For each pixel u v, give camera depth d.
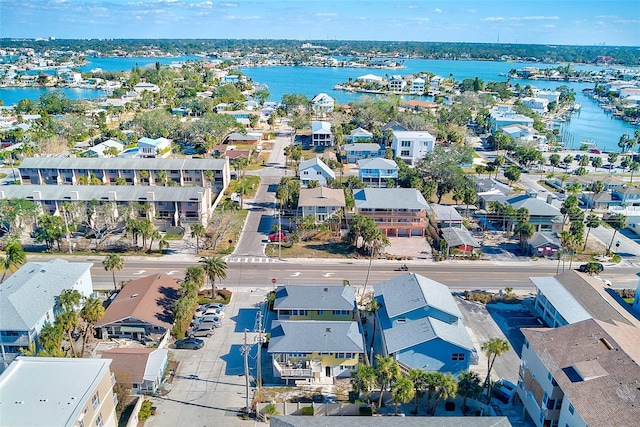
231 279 83.56
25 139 162.38
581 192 128.25
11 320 58.75
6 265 74.25
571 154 174.88
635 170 152.75
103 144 159.50
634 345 53.28
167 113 196.62
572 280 73.94
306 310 67.62
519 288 82.75
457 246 94.50
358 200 103.12
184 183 127.31
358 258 92.62
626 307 68.62
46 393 43.81
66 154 156.88
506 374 61.09
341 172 144.25
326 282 82.88
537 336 54.81
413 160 156.38
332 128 189.50
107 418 47.94
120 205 102.50
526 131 187.12
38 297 63.53
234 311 73.81
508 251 97.25
